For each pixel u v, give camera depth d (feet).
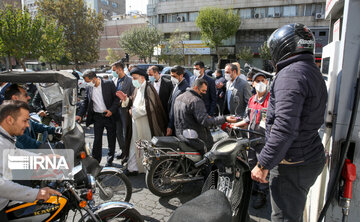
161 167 12.22
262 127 10.59
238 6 112.37
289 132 5.17
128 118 14.71
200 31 113.29
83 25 115.85
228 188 7.05
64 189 6.98
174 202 11.68
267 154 5.39
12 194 5.78
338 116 5.98
